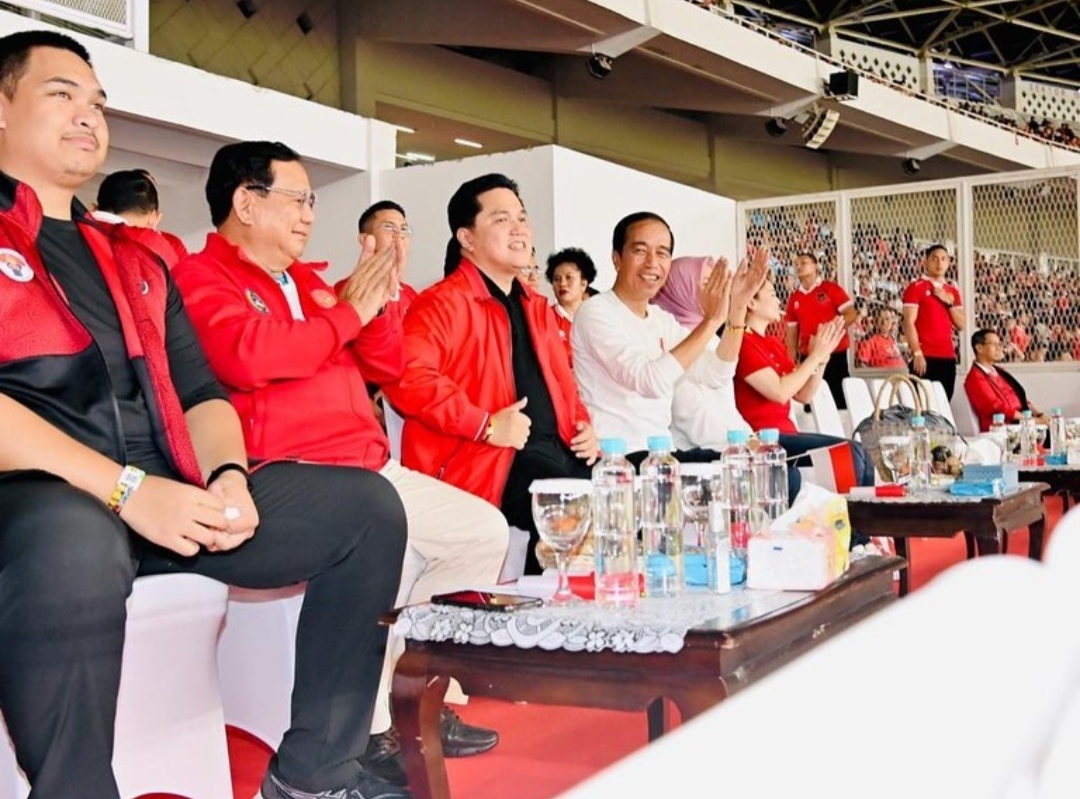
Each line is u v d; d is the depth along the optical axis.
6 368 1.89
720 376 4.03
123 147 6.55
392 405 3.11
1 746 1.77
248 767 2.57
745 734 0.31
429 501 2.68
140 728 2.01
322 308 2.63
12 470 1.79
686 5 10.76
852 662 0.33
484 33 10.68
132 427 2.01
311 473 2.12
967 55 18.58
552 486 1.86
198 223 7.19
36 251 1.95
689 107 13.02
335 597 2.08
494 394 3.06
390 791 2.08
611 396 3.66
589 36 10.41
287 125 6.95
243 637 2.39
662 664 1.62
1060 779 0.32
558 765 2.46
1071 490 5.05
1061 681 0.33
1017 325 8.29
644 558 1.96
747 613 1.73
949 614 0.34
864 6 15.82
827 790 0.29
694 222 8.19
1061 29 17.61
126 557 1.72
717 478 2.07
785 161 16.20
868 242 8.61
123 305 2.05
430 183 7.19
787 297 8.70
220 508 1.90
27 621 1.60
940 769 0.30
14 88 2.00
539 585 1.95
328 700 2.07
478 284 3.10
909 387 4.93
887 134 14.09
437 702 1.87
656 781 0.30
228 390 2.41
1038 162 16.22
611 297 3.74
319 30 11.09
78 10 5.88
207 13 10.05
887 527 3.68
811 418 5.77
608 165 7.20
